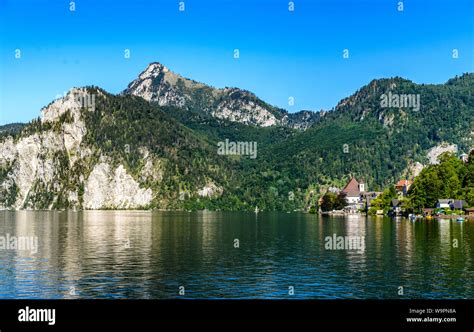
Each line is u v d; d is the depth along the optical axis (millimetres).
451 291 63281
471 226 162250
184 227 182750
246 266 80875
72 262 85375
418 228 154875
